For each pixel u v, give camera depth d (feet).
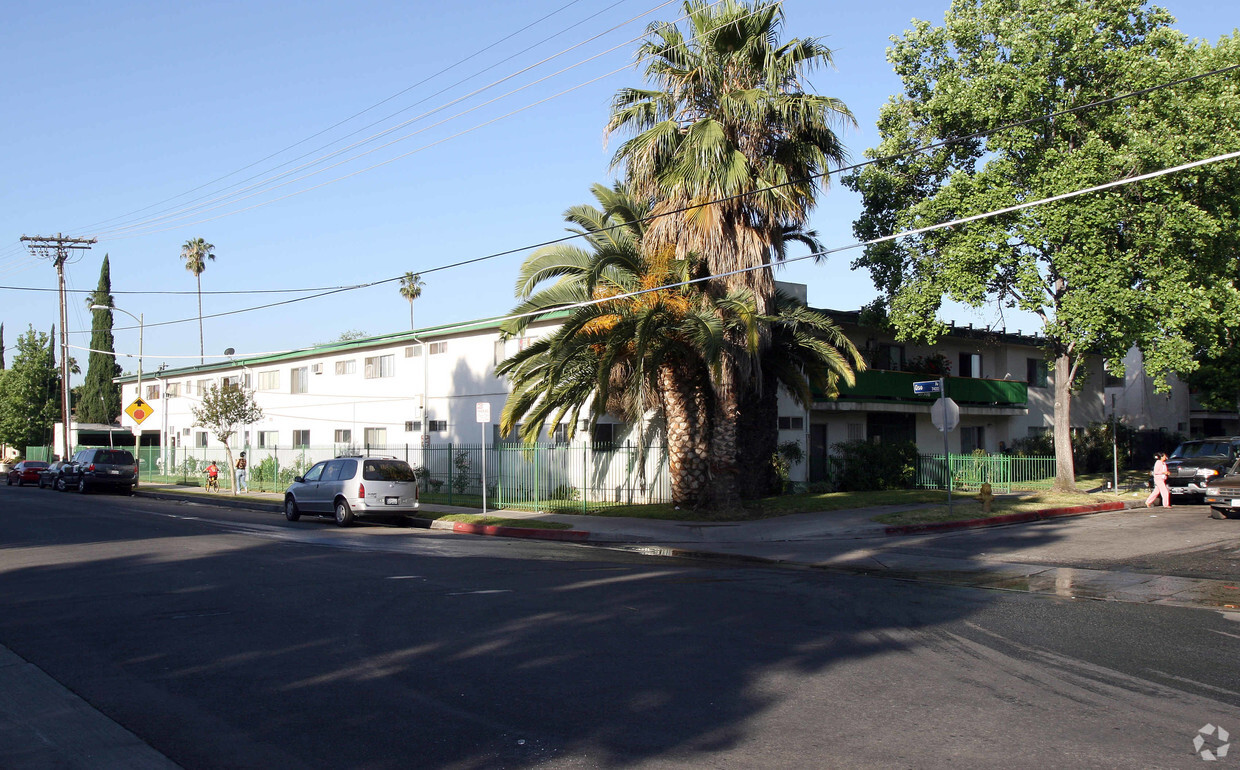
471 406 108.58
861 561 50.85
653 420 88.74
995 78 80.53
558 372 67.56
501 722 20.07
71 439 167.63
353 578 41.52
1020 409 119.03
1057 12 80.12
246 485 127.65
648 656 26.17
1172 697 22.17
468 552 53.98
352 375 128.06
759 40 67.67
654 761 17.60
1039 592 39.32
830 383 82.12
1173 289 78.64
